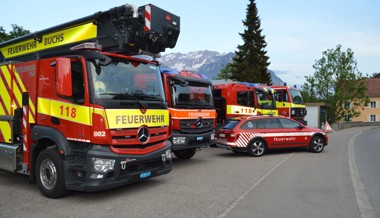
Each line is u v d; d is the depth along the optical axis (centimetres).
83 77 636
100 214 569
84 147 639
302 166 1051
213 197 675
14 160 734
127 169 652
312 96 5228
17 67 752
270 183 803
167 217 554
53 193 656
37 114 706
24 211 585
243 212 580
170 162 758
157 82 766
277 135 1310
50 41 823
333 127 3906
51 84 679
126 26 712
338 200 658
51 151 662
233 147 1258
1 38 2739
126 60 703
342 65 5053
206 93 1138
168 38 793
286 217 555
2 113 785
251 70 4928
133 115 664
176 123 1020
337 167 1039
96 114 616
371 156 1333
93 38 753
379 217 559
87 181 612
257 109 1602
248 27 5150
